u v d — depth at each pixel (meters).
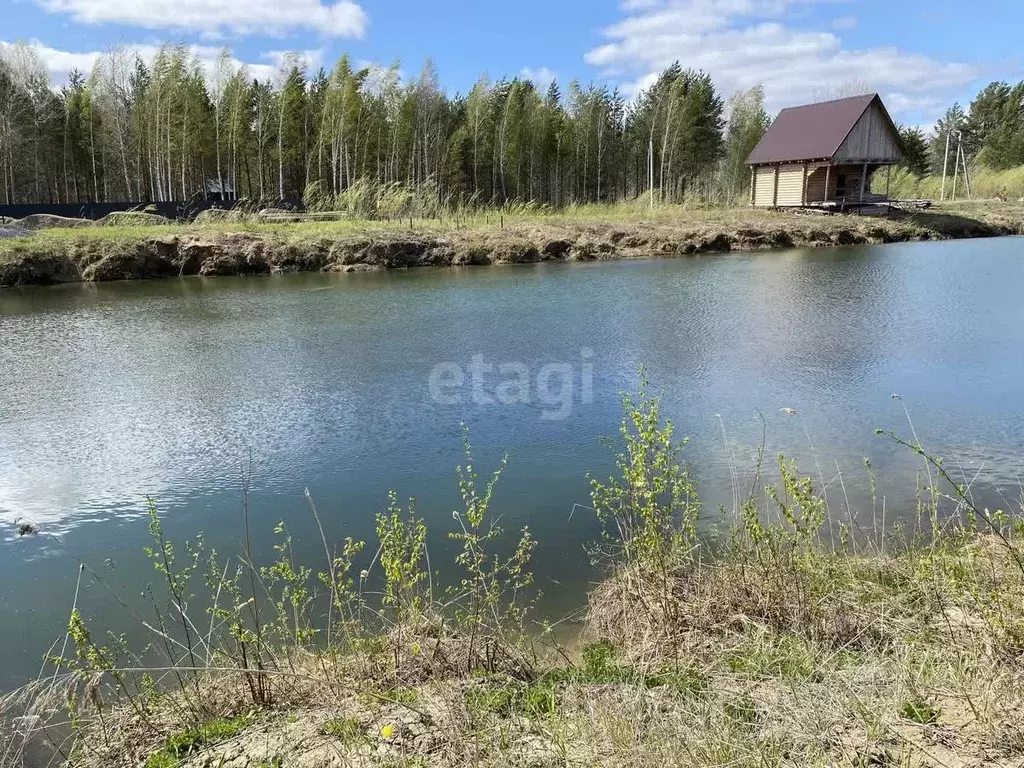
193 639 3.44
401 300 13.80
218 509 4.95
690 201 31.58
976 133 57.00
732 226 23.70
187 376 8.38
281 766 2.28
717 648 2.92
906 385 7.39
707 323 11.01
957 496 4.62
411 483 5.31
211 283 16.78
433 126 34.38
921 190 43.34
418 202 25.61
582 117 39.06
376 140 33.06
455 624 3.41
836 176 29.38
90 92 32.75
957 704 2.29
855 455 5.57
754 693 2.49
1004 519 4.08
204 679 3.01
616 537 4.40
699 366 8.40
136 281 17.28
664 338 10.00
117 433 6.47
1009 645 2.58
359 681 2.84
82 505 5.04
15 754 2.61
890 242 24.45
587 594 3.78
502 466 5.56
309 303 13.65
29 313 12.92
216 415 6.93
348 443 6.14
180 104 30.59
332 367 8.72
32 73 34.09
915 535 4.04
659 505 4.70
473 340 10.13
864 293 13.50
